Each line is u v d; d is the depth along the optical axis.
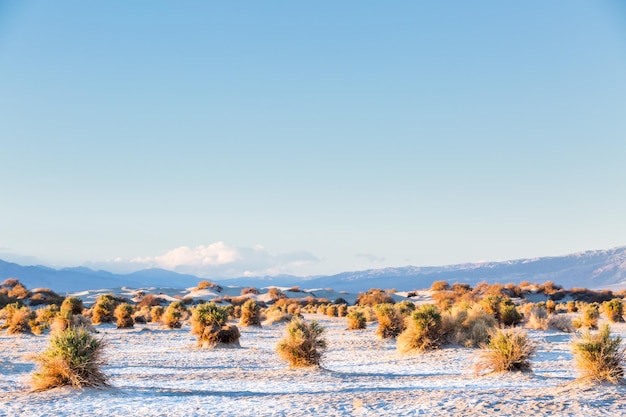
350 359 25.53
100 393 13.99
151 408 12.21
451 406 11.24
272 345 31.81
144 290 140.50
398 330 33.44
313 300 113.75
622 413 10.15
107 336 37.81
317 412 11.34
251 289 135.88
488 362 17.38
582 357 13.74
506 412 10.46
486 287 114.69
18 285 103.50
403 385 15.88
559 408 10.59
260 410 11.81
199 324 30.64
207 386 16.55
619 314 47.06
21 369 21.42
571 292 116.12
